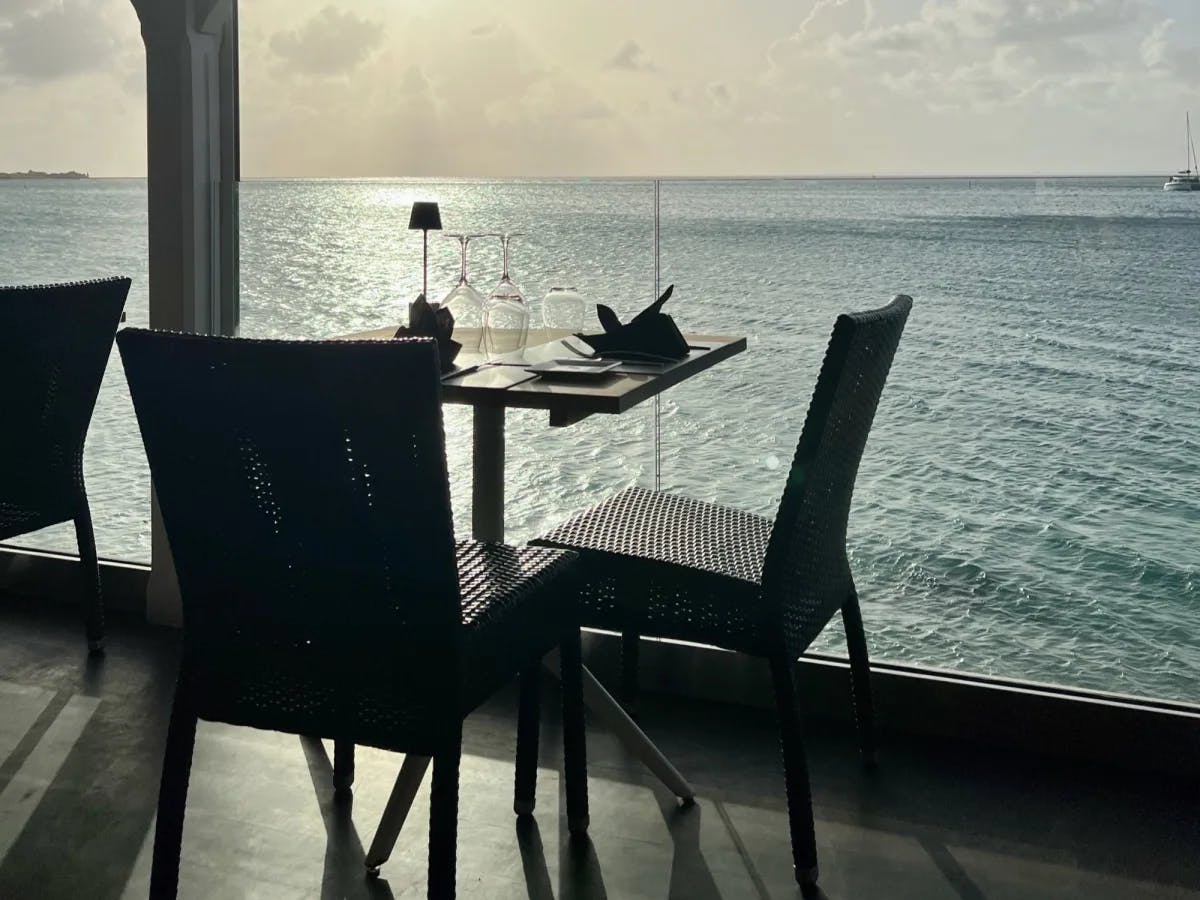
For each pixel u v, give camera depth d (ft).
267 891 7.23
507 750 9.21
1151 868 7.64
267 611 6.21
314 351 5.57
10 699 10.01
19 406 10.16
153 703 9.99
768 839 7.96
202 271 11.40
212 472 6.04
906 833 8.05
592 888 7.32
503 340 9.19
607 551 7.82
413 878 7.41
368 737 6.16
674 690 10.37
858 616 8.86
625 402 7.32
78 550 11.42
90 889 7.21
